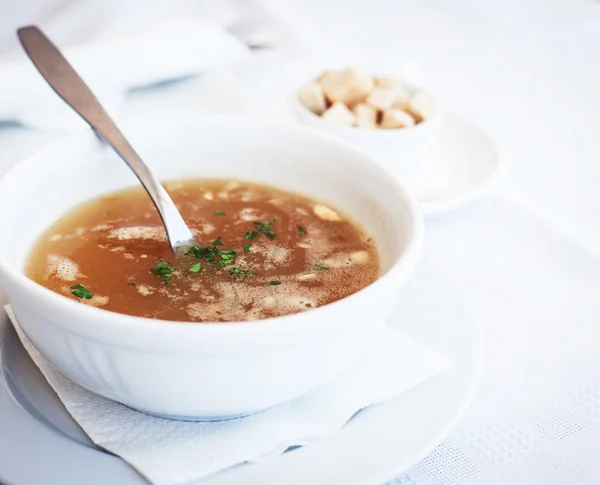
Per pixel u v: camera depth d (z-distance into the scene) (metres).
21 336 0.37
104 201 0.42
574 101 0.66
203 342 0.31
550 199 0.53
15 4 0.71
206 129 0.44
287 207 0.43
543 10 0.86
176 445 0.33
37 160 0.40
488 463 0.36
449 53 0.74
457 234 0.48
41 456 0.32
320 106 0.54
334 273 0.39
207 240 0.41
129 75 0.55
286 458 0.33
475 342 0.38
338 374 0.35
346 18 0.81
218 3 0.74
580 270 0.46
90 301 0.36
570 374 0.40
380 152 0.52
